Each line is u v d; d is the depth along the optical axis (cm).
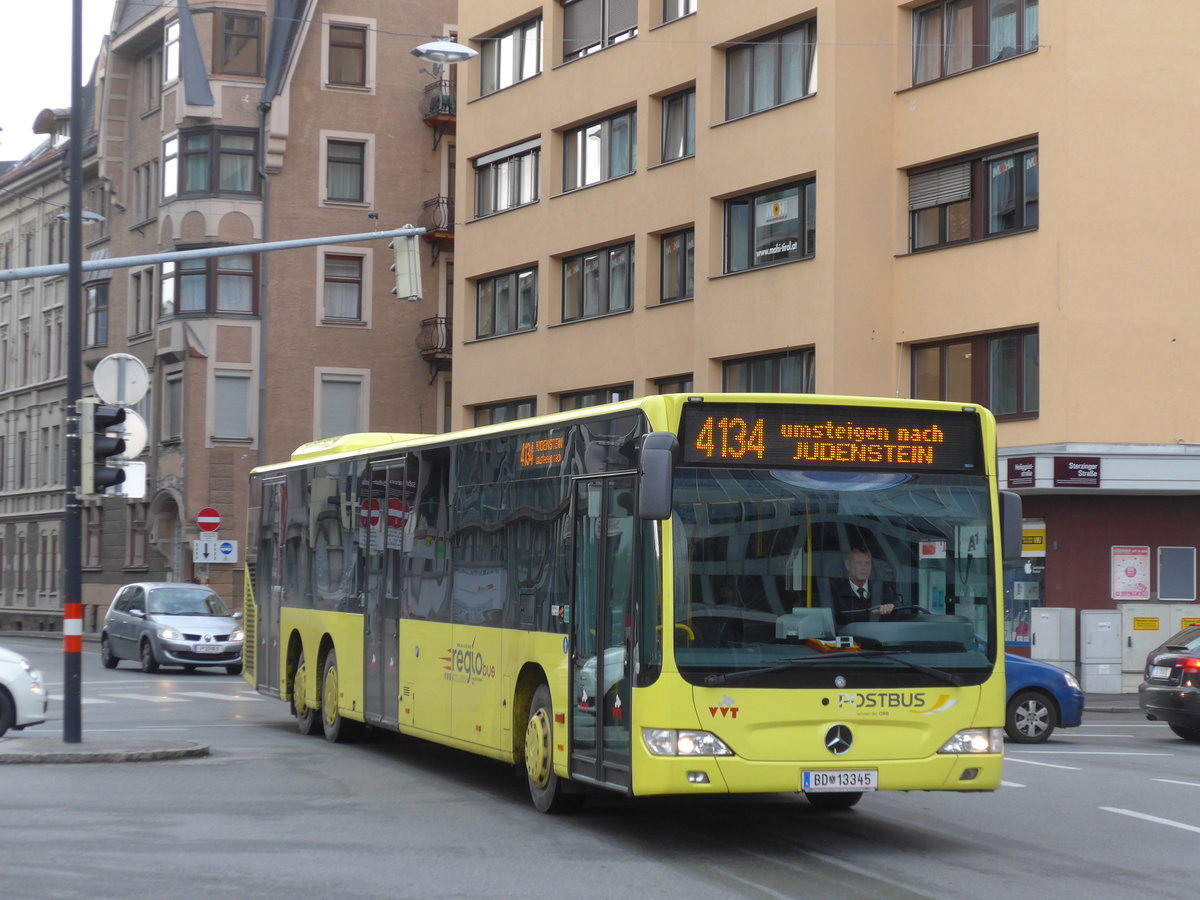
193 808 1423
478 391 4775
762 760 1195
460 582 1620
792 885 1083
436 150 6091
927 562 1248
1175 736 2484
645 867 1147
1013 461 3189
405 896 1023
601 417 1323
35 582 7381
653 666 1199
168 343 5847
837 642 1216
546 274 4494
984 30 3347
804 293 3497
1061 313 3136
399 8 6047
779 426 1240
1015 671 2278
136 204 6294
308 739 2103
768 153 3606
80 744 1852
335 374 5916
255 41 5906
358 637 1948
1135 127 3152
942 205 3412
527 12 4591
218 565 5728
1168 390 3144
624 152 4250
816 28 3516
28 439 7531
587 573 1326
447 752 1955
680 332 3991
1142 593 3256
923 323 3406
